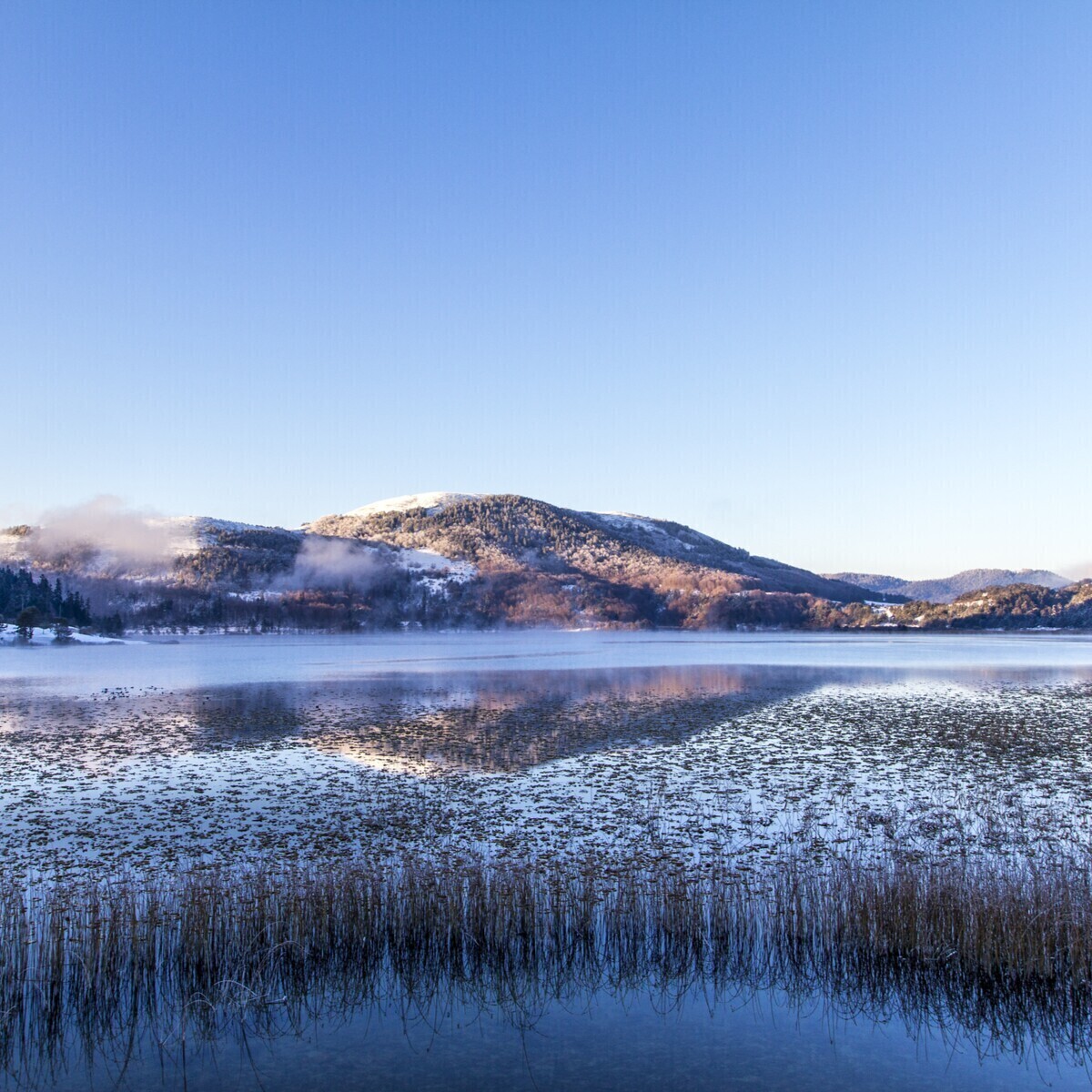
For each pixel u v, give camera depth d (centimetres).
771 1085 1185
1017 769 3111
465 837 2223
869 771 3080
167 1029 1332
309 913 1463
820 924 1486
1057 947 1368
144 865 1991
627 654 11238
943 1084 1202
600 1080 1200
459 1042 1304
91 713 4706
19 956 1338
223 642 16988
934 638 18975
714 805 2562
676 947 1509
